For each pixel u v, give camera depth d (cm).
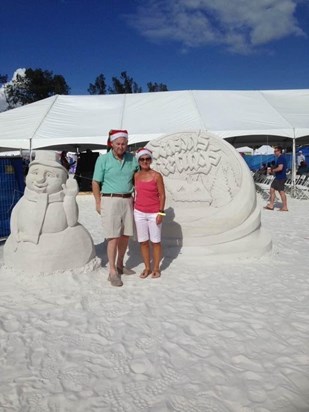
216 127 1290
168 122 1338
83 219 935
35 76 5191
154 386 235
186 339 293
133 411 212
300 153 2286
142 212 437
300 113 1427
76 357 270
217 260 501
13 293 387
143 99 1573
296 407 214
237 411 211
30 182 428
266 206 1060
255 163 2691
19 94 5319
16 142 1252
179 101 1517
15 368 256
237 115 1392
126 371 251
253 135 1293
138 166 440
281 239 654
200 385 235
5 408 215
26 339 296
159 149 582
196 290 400
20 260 420
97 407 216
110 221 415
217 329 309
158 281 430
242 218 525
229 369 251
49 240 418
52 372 251
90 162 1500
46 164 425
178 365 257
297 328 308
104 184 422
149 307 357
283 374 245
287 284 416
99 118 1406
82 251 436
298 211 1008
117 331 308
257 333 301
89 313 344
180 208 558
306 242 627
